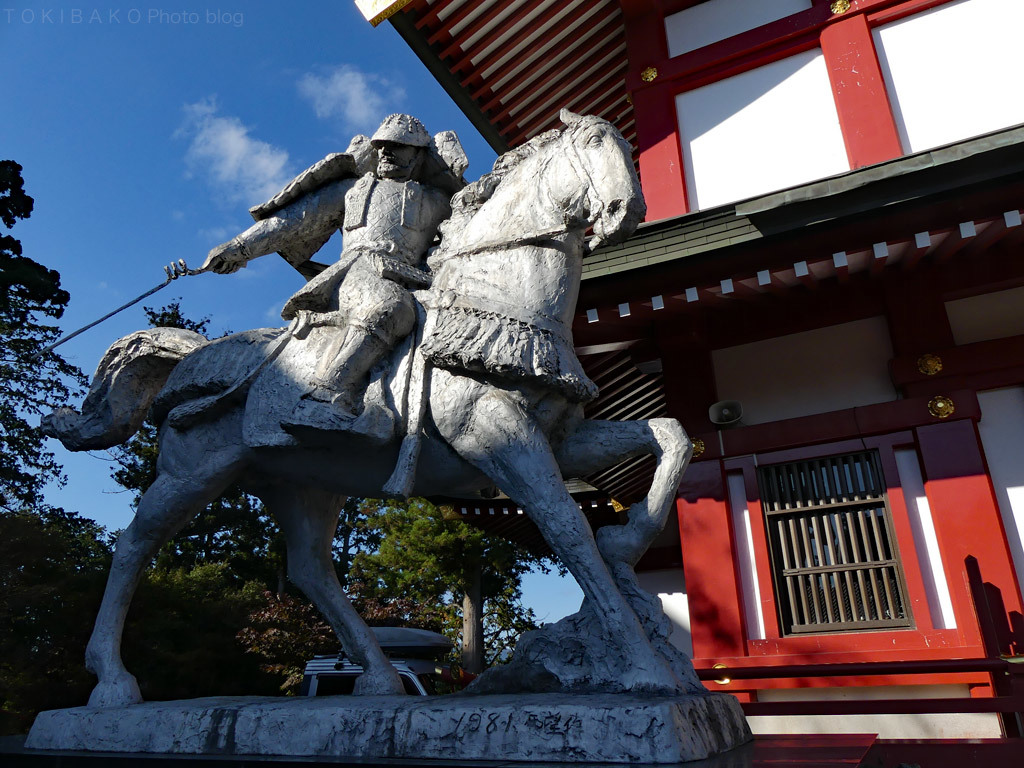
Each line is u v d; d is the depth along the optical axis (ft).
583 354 18.34
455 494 9.71
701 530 16.69
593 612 7.93
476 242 9.28
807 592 15.92
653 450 8.77
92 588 41.75
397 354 8.95
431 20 20.94
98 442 11.14
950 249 14.82
